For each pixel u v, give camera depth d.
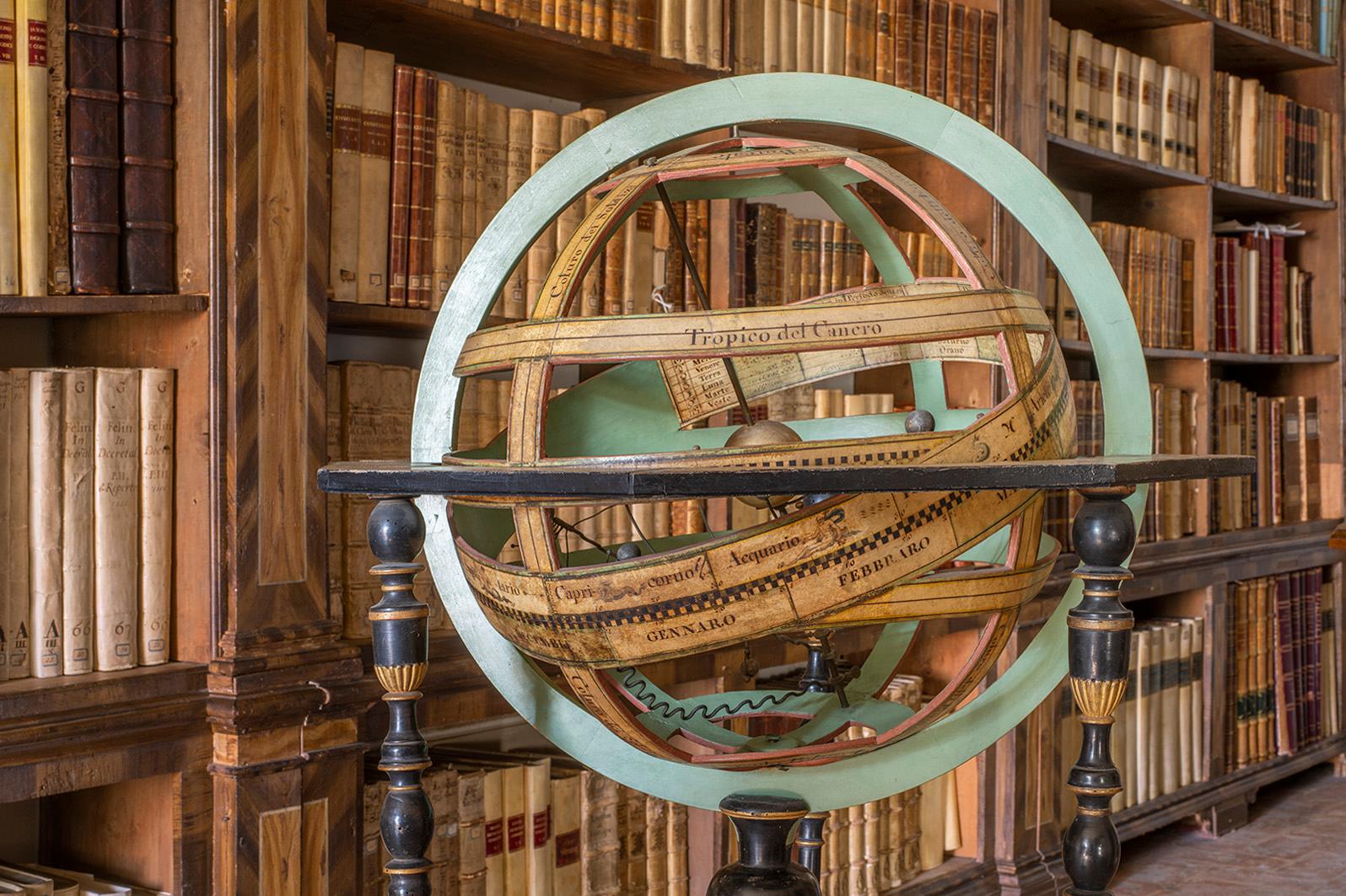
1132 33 4.38
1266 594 4.56
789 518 1.35
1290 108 4.74
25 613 1.92
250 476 2.04
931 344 2.07
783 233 3.00
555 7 2.53
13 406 1.90
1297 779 5.04
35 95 1.89
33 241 1.90
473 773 2.44
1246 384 5.13
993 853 3.46
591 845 2.63
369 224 2.27
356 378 2.29
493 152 2.46
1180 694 4.17
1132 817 3.92
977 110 3.34
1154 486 4.02
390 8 2.30
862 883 3.11
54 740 1.85
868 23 3.11
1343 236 4.96
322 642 2.13
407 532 1.49
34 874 2.01
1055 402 1.51
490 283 1.71
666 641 1.37
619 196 1.54
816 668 1.83
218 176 2.01
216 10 2.00
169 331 2.08
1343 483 4.94
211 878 2.06
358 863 2.22
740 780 1.69
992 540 1.92
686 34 2.76
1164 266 4.11
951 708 1.54
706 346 1.37
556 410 1.95
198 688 2.02
